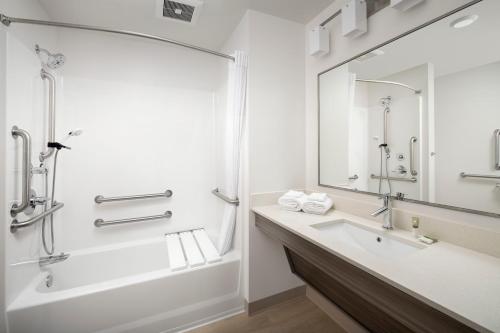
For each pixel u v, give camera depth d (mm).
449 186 1015
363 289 855
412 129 1148
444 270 771
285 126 1793
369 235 1236
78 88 1834
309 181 1863
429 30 1063
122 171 1997
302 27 1852
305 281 1616
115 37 1947
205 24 1828
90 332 1289
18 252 1275
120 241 2008
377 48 1299
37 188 1467
